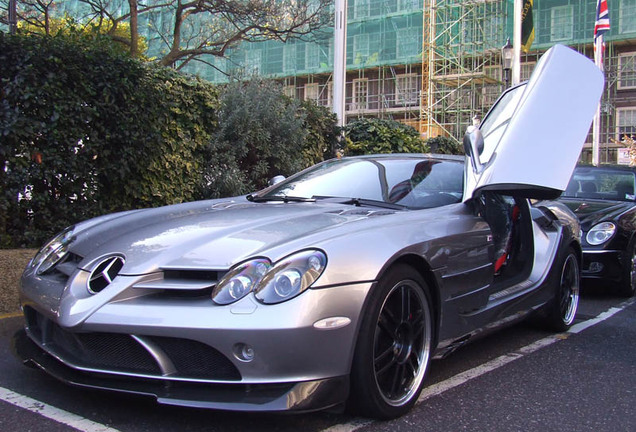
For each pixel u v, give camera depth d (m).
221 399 2.32
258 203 3.68
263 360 2.29
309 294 2.35
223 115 7.50
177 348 2.39
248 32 16.25
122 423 2.56
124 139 6.10
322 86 36.19
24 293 2.94
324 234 2.64
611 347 4.14
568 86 3.68
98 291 2.59
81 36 5.98
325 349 2.36
